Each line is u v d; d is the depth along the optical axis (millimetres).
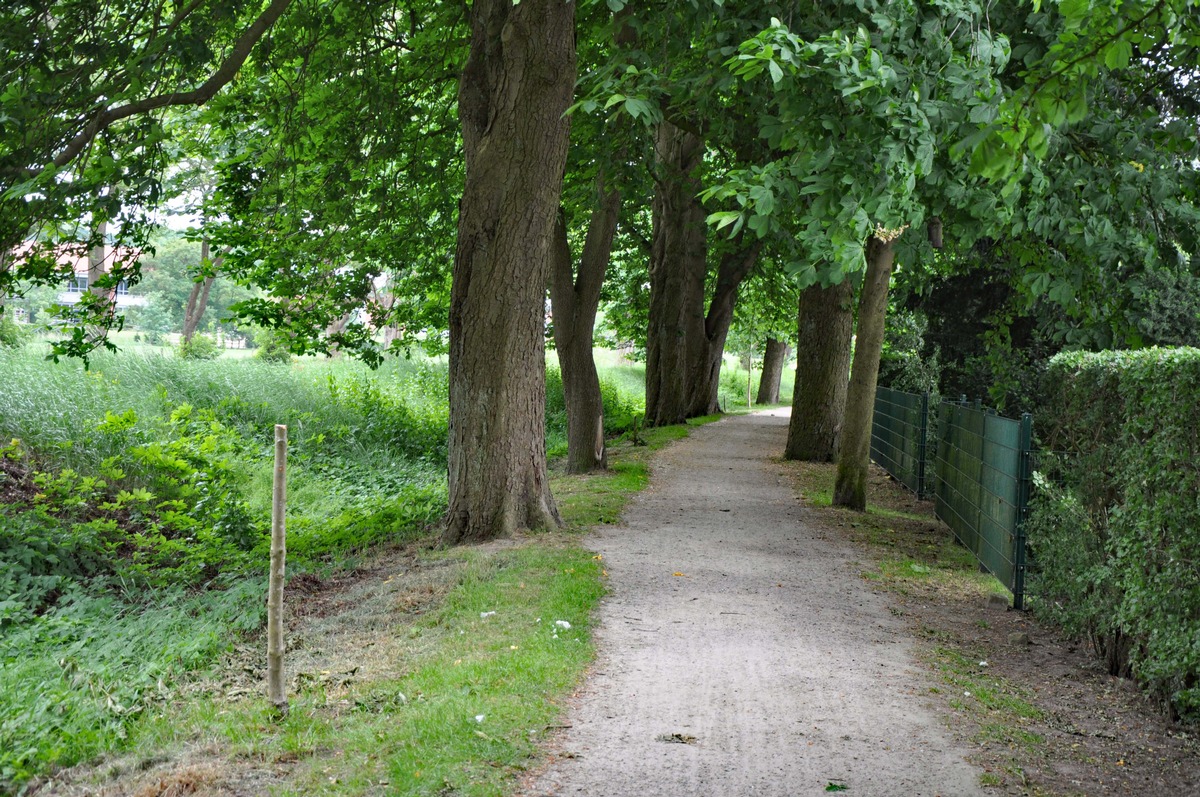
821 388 21906
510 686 6141
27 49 9453
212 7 10445
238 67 11031
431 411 25641
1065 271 11219
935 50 8555
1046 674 7219
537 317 12172
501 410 11977
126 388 19516
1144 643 6562
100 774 4914
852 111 8211
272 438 20125
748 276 31781
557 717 5695
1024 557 9375
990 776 5000
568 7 11594
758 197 7957
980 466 11734
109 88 9805
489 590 8969
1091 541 7715
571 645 7227
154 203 10383
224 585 10766
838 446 22000
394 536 13289
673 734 5473
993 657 7668
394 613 8570
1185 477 5926
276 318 18562
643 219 32031
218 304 64750
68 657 7082
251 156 15656
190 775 4762
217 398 21375
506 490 12039
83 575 10992
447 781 4684
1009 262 15086
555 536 12000
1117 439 7281
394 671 6676
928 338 20656
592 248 18469
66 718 5668
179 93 10734
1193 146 9414
